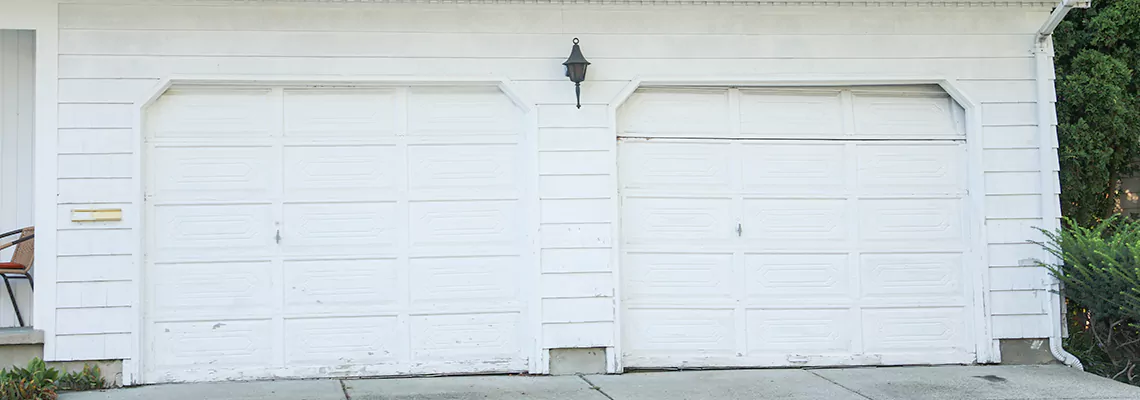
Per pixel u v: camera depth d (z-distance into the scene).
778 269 6.76
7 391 5.39
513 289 6.50
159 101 6.29
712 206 6.72
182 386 6.09
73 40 6.12
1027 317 6.77
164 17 6.22
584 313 6.44
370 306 6.42
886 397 5.80
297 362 6.34
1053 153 6.75
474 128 6.54
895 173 6.88
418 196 6.48
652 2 6.57
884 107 6.91
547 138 6.46
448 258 6.48
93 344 6.06
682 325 6.65
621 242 6.60
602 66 6.54
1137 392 5.90
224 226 6.32
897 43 6.77
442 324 6.46
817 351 6.75
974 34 6.82
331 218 6.42
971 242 6.83
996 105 6.80
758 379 6.31
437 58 6.43
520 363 6.48
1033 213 6.78
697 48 6.62
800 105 6.85
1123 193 8.30
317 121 6.44
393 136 6.48
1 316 6.37
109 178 6.11
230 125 6.36
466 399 5.70
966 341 6.82
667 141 6.69
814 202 6.81
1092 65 7.82
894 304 6.81
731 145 6.76
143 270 6.17
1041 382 6.18
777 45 6.68
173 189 6.29
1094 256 6.39
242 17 6.29
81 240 6.07
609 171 6.49
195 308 6.27
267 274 6.35
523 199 6.53
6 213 6.41
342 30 6.37
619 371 6.46
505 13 6.49
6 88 6.45
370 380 6.29
